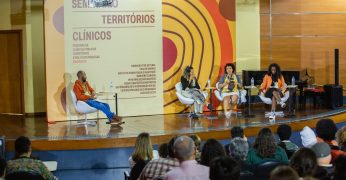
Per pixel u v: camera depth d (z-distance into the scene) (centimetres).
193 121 1045
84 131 951
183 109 1166
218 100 1184
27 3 1187
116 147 883
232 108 1138
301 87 1194
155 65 1141
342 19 1325
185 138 445
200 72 1175
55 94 1080
